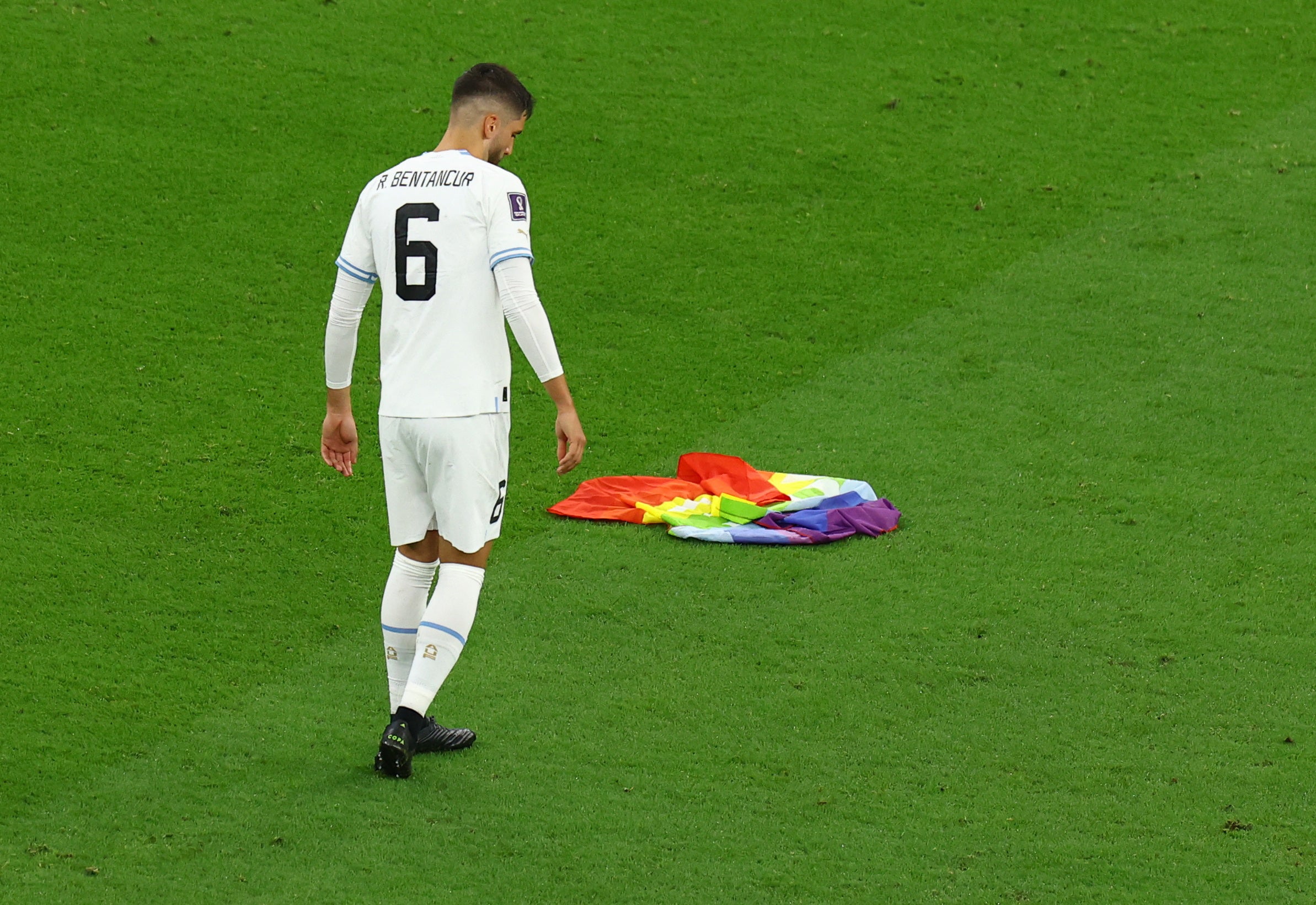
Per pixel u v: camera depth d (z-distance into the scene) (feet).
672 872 41.96
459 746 48.47
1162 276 97.45
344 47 124.77
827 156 113.60
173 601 58.23
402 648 48.08
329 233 99.19
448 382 44.29
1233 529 67.05
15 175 102.47
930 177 111.45
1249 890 41.63
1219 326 90.79
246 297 90.38
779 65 127.54
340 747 48.34
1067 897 41.19
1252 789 46.96
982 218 105.81
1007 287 96.07
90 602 57.62
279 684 52.54
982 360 86.53
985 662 55.36
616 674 54.08
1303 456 74.90
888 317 92.17
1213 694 53.01
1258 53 132.26
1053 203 108.06
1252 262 99.40
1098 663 55.26
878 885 41.60
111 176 103.81
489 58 125.39
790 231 103.45
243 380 80.48
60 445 71.77
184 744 48.11
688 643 56.54
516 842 43.16
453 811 44.70
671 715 51.13
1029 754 48.98
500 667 54.29
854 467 73.92
